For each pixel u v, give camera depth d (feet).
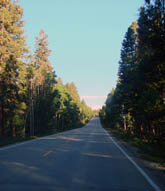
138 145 65.10
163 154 47.06
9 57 115.24
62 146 63.98
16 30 119.96
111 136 118.62
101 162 39.83
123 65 125.90
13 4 122.31
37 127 150.71
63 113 237.45
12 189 22.94
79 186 24.43
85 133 144.77
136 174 30.81
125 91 102.83
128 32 127.54
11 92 118.62
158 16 52.11
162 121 64.80
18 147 61.05
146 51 62.23
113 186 24.76
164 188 24.39
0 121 125.29
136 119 101.40
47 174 29.76
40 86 156.56
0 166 34.81
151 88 67.62
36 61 182.60
